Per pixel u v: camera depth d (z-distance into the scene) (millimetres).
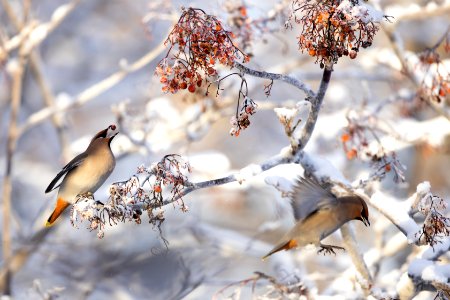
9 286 13688
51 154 21391
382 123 12172
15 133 14164
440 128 12133
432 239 7500
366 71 15312
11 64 13938
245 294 13375
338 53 6758
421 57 10383
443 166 15008
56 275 14914
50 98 15383
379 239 11305
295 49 19984
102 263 14758
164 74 6809
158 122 13750
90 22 23078
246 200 17453
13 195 19609
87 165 9281
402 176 9453
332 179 8422
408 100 12203
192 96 12719
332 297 8961
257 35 10883
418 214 8953
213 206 17734
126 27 23234
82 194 9359
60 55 22812
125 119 12359
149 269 15055
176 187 7406
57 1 22750
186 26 6684
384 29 11172
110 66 22812
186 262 14297
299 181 8367
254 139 22406
